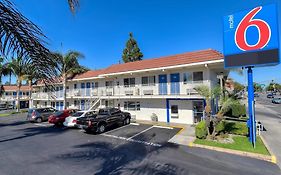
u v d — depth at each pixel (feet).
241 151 30.86
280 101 138.62
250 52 35.45
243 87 156.97
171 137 42.47
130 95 69.51
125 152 32.86
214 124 39.68
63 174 24.29
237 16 37.14
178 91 59.47
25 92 179.22
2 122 74.95
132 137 43.86
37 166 27.20
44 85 11.64
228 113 63.87
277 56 33.06
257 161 27.55
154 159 29.07
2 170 25.96
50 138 44.88
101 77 79.51
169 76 62.75
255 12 35.32
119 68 78.59
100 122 49.47
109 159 29.50
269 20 34.01
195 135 41.91
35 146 37.99
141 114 70.18
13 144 39.93
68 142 40.65
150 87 65.31
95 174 24.09
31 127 61.67
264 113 82.28
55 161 29.07
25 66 10.09
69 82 101.24
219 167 25.58
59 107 108.37
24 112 115.96
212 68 58.44
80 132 51.24
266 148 32.17
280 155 29.45
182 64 56.18
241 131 41.81
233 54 37.22
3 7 7.81
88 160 29.22
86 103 88.07
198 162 27.45
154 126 55.98
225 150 32.17
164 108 64.85
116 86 75.56
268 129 48.06
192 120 59.00
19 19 8.24
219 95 40.47
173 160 28.48
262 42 34.42
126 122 59.77
